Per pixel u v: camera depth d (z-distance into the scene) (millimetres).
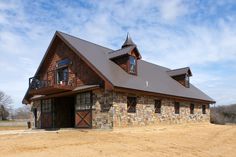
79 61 19766
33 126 24375
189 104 25453
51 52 22516
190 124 24844
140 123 18891
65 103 22625
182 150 11977
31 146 11773
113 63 20469
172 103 22672
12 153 10359
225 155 11453
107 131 16719
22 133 16875
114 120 16859
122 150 11312
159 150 11719
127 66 20172
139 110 18969
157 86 21516
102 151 10945
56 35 21000
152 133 17078
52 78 22328
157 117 20625
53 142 12859
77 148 11367
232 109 41250
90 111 18109
